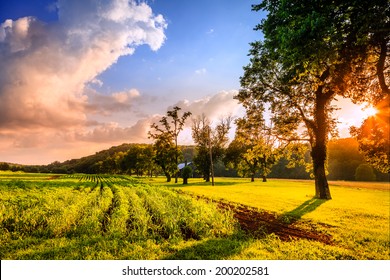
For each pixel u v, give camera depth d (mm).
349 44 13711
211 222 13406
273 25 15047
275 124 32812
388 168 14484
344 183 72062
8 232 10688
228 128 72562
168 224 12219
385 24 12289
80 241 9914
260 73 32406
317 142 31234
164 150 74812
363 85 17609
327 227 14961
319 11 12672
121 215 14367
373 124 14102
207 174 74312
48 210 14422
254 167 73250
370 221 16875
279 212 19531
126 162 129750
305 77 24281
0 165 192250
